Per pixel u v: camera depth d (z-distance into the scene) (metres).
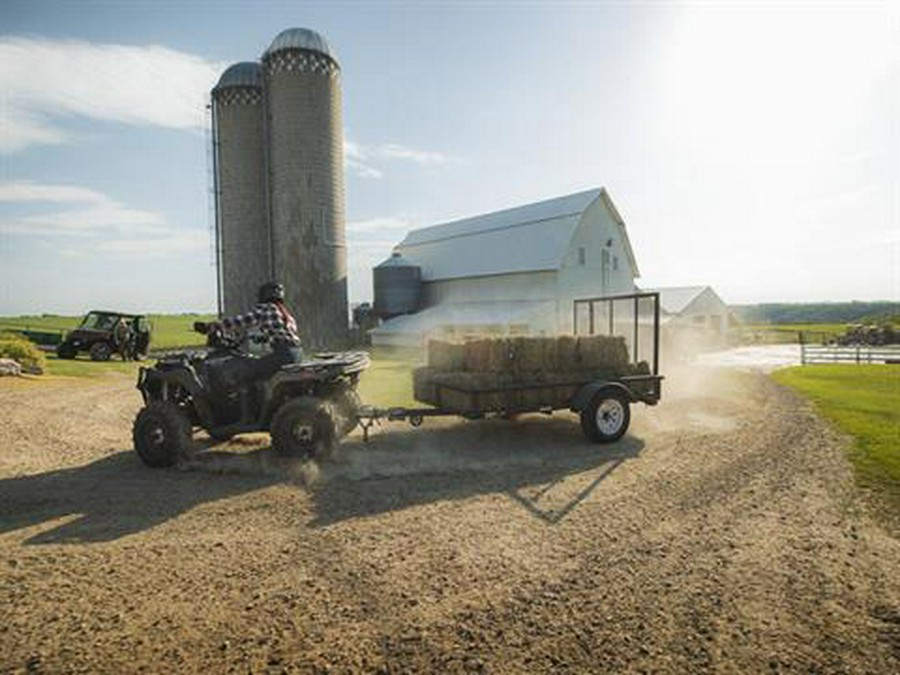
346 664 3.01
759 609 3.55
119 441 8.68
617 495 5.87
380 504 5.63
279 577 4.03
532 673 2.93
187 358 7.50
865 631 3.30
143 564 4.26
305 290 33.44
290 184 33.00
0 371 15.48
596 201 33.16
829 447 7.76
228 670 2.95
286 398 7.41
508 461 7.30
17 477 6.66
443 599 3.70
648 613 3.51
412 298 40.25
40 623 3.42
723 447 7.96
